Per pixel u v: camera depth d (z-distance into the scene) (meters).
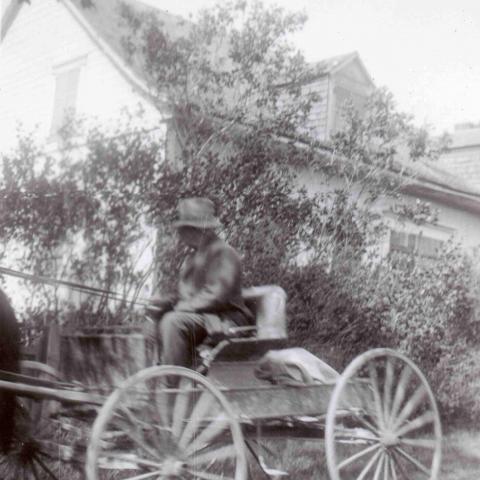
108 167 7.49
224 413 4.39
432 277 8.73
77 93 10.62
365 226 8.57
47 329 5.21
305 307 7.81
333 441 4.97
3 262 7.44
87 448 4.23
